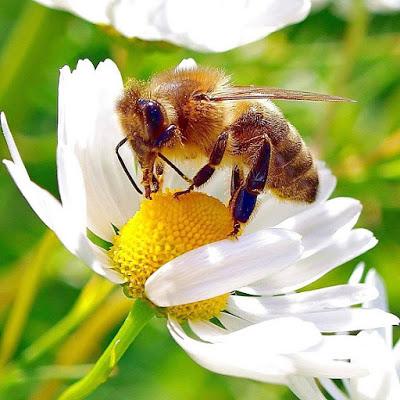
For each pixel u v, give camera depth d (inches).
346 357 3.1
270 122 3.6
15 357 4.8
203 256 3.2
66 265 5.0
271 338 3.1
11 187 5.0
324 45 5.4
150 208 3.4
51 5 4.1
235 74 5.3
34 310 4.9
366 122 5.4
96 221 3.5
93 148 3.5
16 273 4.7
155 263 3.4
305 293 3.4
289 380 3.1
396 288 5.1
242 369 3.1
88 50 5.2
